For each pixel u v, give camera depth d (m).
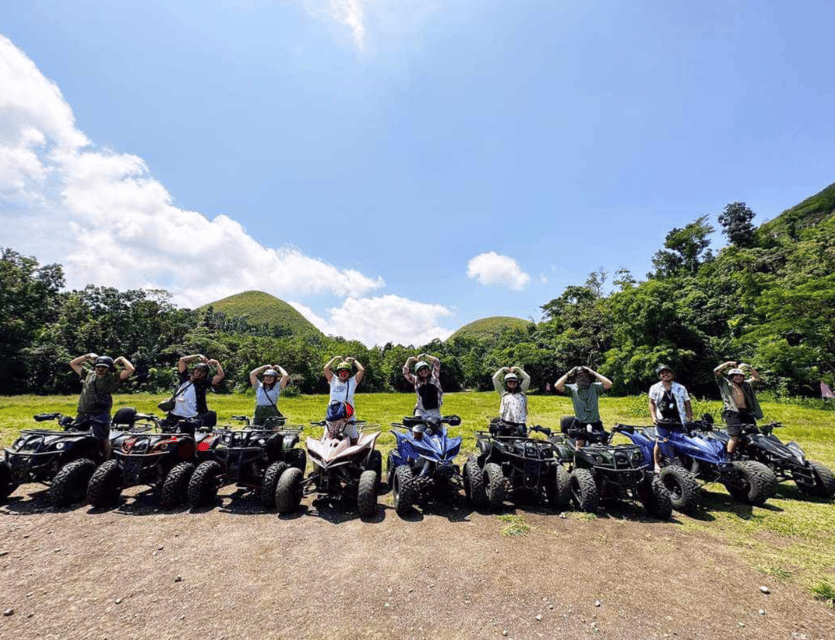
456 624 2.95
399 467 5.46
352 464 5.46
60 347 43.28
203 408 6.93
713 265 42.00
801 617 3.11
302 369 54.12
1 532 4.57
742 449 6.73
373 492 5.06
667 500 5.24
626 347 36.19
